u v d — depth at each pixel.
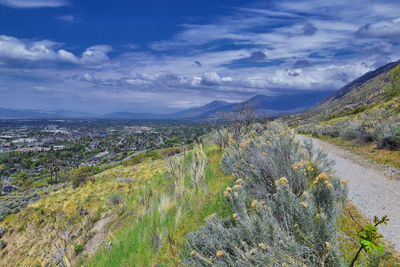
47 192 22.08
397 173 6.55
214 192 5.23
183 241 3.47
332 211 2.40
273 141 5.31
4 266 8.91
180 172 6.68
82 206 10.27
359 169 7.51
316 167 4.96
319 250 2.03
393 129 9.79
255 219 2.34
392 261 2.50
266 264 1.92
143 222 5.34
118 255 4.42
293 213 2.34
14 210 14.04
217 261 2.23
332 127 20.03
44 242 8.87
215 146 10.88
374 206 4.27
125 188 12.58
